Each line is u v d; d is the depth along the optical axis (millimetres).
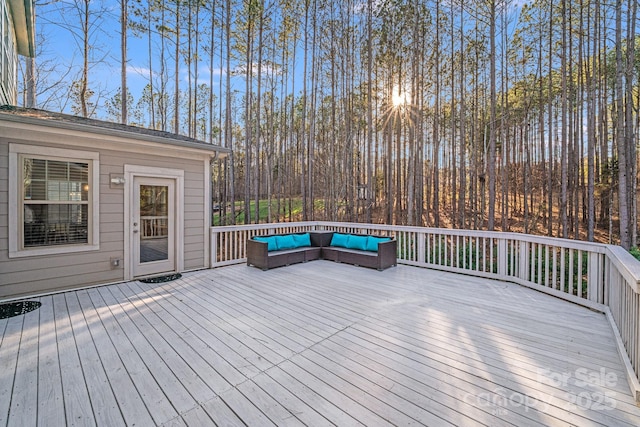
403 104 12961
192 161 5871
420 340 2906
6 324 3279
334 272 5742
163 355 2629
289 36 13875
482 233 5316
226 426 1780
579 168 13609
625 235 7699
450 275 5516
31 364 2473
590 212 9586
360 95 14086
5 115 3756
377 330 3146
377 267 5848
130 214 5086
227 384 2201
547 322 3322
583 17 10125
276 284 4918
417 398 2029
